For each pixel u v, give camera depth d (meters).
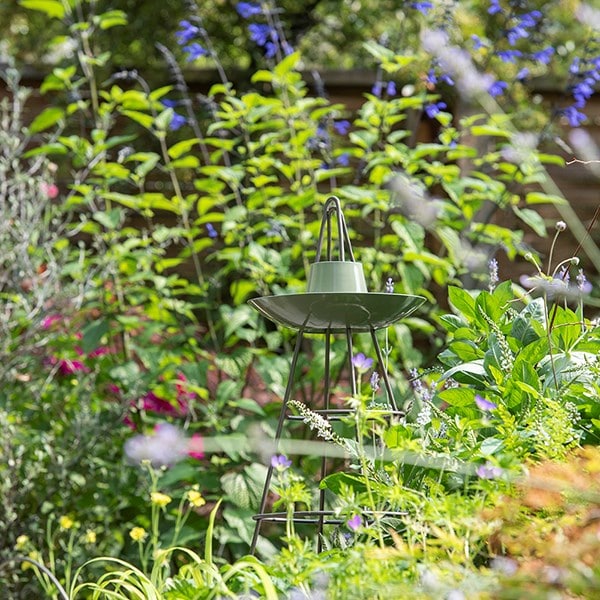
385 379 2.13
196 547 3.73
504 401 2.11
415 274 3.83
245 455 3.60
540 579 1.38
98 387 4.18
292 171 4.09
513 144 3.93
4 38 7.75
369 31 7.21
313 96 5.76
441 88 5.30
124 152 4.16
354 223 4.84
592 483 1.50
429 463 1.87
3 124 4.31
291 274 3.96
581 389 2.12
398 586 1.46
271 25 4.39
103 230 4.86
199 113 5.91
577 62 3.92
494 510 1.53
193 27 4.29
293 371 2.09
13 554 3.49
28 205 4.03
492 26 5.45
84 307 4.07
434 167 3.94
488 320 2.30
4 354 3.81
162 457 3.39
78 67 5.88
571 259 2.29
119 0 6.98
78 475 3.80
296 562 1.69
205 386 3.93
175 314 4.18
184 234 4.12
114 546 3.73
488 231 4.06
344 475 2.01
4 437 3.60
